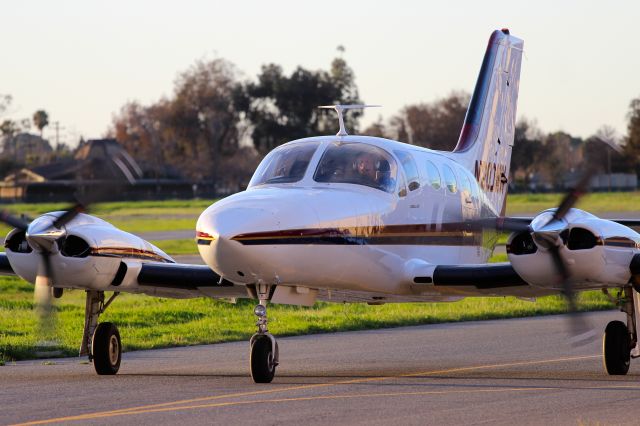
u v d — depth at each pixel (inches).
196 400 1470.2
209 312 3176.7
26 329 2736.2
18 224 1822.1
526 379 1727.4
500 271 1815.9
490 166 2507.4
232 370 1937.7
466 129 2453.2
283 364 2028.8
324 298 1935.3
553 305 3447.3
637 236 1769.2
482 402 1430.9
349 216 1754.4
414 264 1914.4
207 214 1647.4
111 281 1854.1
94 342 1860.2
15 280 4247.0
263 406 1402.6
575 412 1336.1
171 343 2476.6
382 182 1871.3
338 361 2081.7
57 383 1718.8
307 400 1459.2
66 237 1798.7
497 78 2559.1
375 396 1498.5
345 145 1900.8
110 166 1807.3
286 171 1861.5
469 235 2148.1
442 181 2062.0
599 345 2364.7
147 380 1758.1
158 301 3462.1
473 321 3070.9
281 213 1649.9
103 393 1569.9
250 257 1608.0
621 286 1798.7
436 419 1284.4
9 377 1830.7
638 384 1648.6
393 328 2874.0
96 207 1851.6
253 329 2780.5
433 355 2188.7
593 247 1704.0
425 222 1968.5
